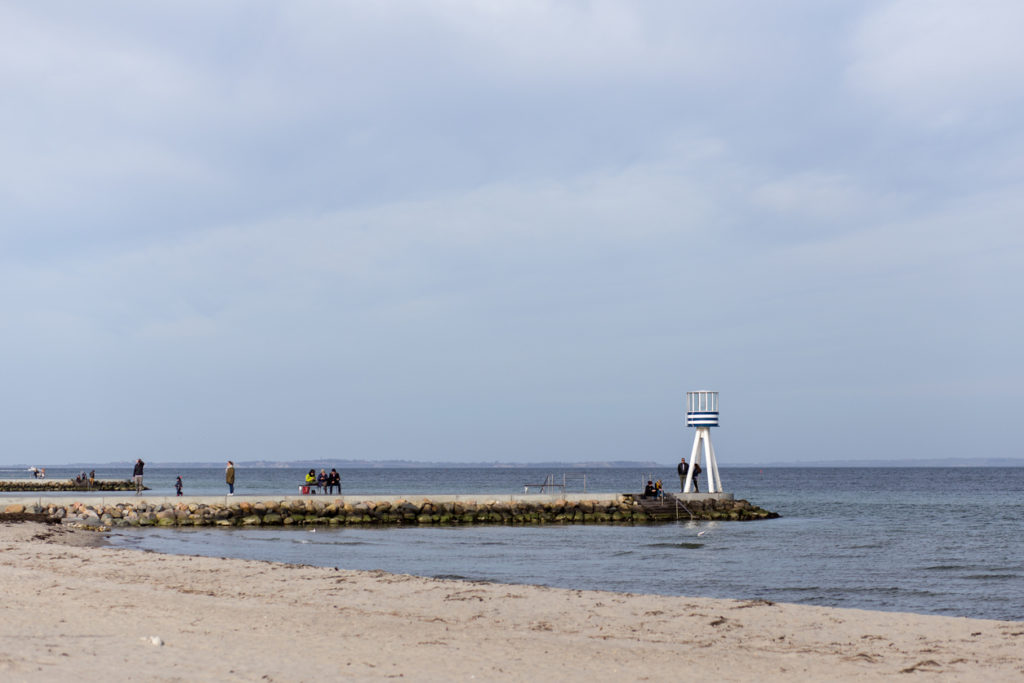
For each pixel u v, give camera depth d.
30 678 10.52
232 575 24.23
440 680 12.68
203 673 11.98
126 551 29.83
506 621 18.69
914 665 15.06
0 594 18.56
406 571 30.62
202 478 160.75
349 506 50.41
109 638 14.23
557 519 53.31
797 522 56.75
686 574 30.64
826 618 19.72
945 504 85.12
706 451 59.44
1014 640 17.47
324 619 17.62
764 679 13.79
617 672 13.88
